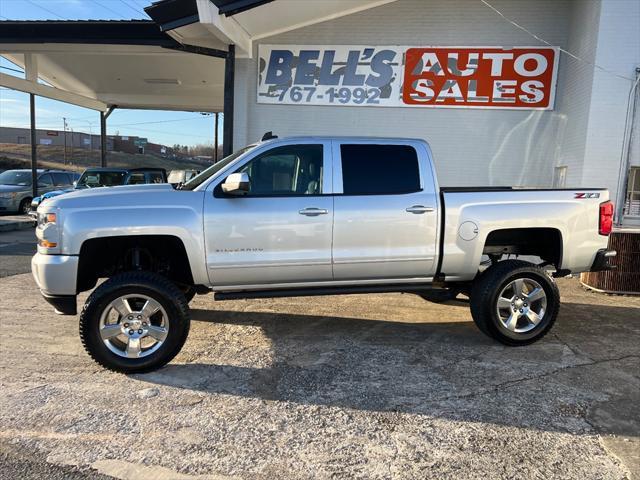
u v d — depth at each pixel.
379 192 4.73
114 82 17.16
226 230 4.43
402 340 5.11
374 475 2.84
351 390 3.92
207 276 4.50
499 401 3.74
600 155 8.78
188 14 8.39
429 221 4.75
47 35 10.44
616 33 8.48
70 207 4.24
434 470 2.89
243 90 10.51
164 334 4.23
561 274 5.07
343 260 4.65
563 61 9.97
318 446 3.14
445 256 4.80
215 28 8.60
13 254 10.16
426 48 10.24
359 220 4.63
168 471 2.87
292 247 4.55
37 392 3.83
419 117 10.44
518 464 2.95
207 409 3.60
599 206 5.04
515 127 10.25
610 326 5.65
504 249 5.27
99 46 11.55
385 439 3.22
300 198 4.59
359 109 10.56
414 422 3.43
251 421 3.44
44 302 6.39
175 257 4.83
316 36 10.45
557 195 4.98
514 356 4.67
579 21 9.38
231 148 10.42
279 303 6.50
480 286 4.87
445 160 10.47
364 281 4.82
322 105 10.63
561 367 4.40
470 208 4.82
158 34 10.22
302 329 5.43
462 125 10.36
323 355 4.66
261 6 8.86
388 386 3.99
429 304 6.54
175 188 4.88
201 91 18.11
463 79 10.24
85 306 4.10
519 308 4.87
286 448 3.12
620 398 3.81
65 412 3.52
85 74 16.28
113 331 4.18
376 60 10.39
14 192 17.41
